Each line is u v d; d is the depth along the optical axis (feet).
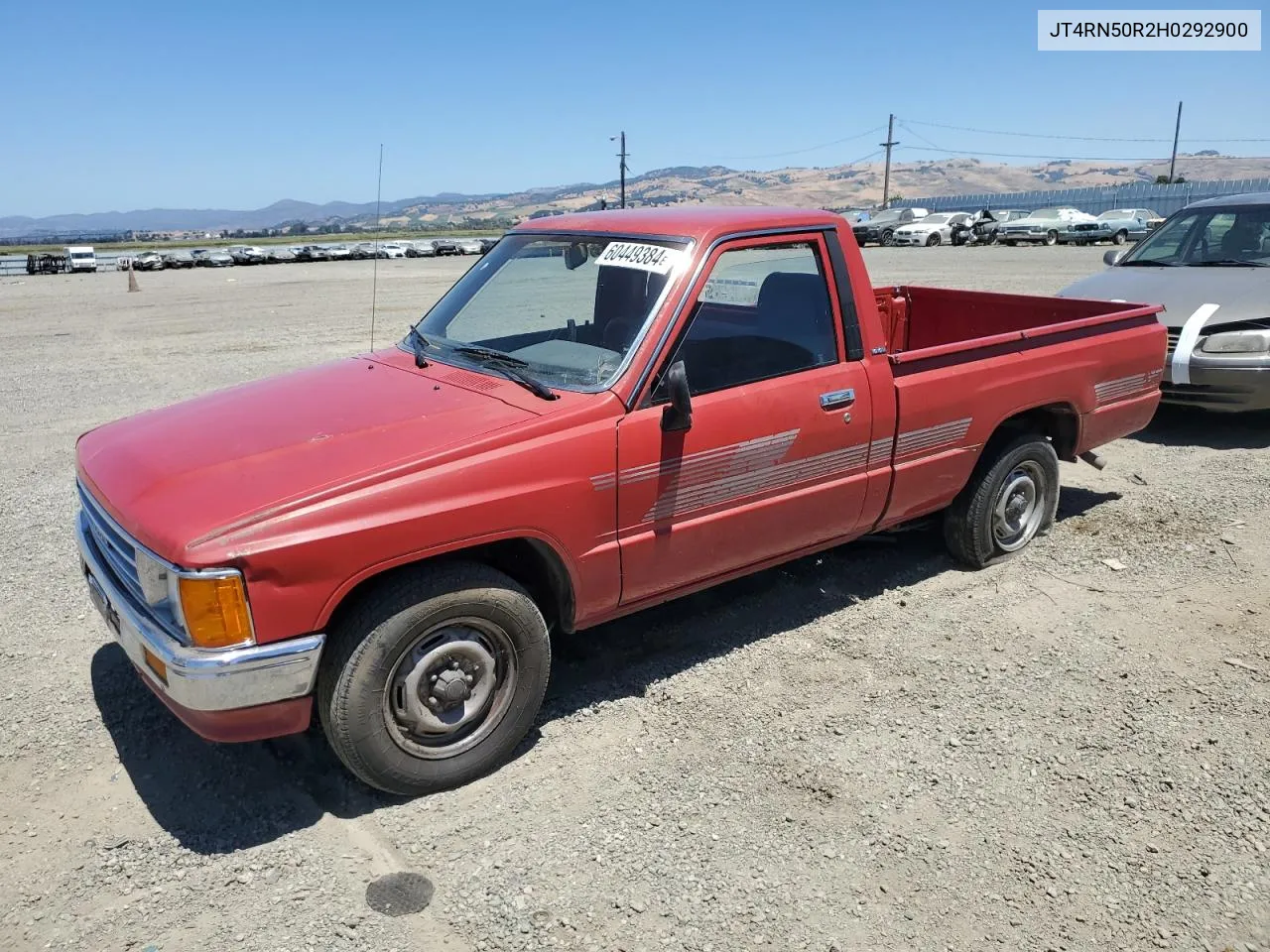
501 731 10.87
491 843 9.77
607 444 10.98
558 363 11.91
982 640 14.02
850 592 15.72
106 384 36.40
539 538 10.70
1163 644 13.83
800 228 12.89
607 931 8.57
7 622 14.97
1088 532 18.19
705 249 11.91
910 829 9.93
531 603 10.72
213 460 10.23
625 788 10.64
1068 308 18.61
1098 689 12.63
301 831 10.00
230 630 9.00
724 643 14.03
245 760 11.26
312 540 9.14
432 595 9.93
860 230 131.85
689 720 12.00
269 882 9.23
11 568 17.20
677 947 8.39
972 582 16.03
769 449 12.50
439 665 10.28
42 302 81.92
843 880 9.22
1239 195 28.22
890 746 11.40
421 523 9.72
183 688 9.05
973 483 15.92
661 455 11.43
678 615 14.94
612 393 11.17
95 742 11.63
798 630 14.40
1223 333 23.12
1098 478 21.56
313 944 8.42
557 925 8.64
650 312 11.62
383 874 9.33
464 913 8.80
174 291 93.76
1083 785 10.64
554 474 10.61
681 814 10.19
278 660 9.19
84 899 9.00
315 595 9.27
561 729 11.87
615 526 11.32
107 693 12.78
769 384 12.46
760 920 8.70
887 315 21.03
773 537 13.12
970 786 10.63
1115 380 17.37
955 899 8.97
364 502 9.49
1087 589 15.69
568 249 13.37
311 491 9.45
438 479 9.89
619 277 12.31
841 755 11.23
